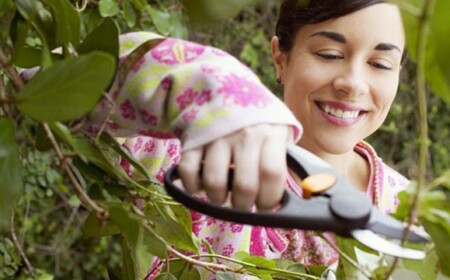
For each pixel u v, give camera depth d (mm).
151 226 674
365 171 1071
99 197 660
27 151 2066
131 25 1167
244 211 524
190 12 524
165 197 686
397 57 940
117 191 666
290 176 802
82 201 590
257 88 550
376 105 962
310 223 525
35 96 506
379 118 980
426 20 456
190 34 2787
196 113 539
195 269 776
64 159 576
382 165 1069
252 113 529
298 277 761
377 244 551
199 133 528
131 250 676
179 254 718
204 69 557
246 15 3133
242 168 517
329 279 777
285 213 525
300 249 952
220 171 521
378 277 658
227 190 532
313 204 532
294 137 564
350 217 525
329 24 922
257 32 3113
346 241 715
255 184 517
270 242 948
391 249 556
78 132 608
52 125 547
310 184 540
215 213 532
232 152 527
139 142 882
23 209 2424
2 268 1531
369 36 915
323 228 527
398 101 3439
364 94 947
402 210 615
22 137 1970
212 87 544
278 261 851
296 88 969
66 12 595
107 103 602
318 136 978
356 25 913
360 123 975
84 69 488
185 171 526
